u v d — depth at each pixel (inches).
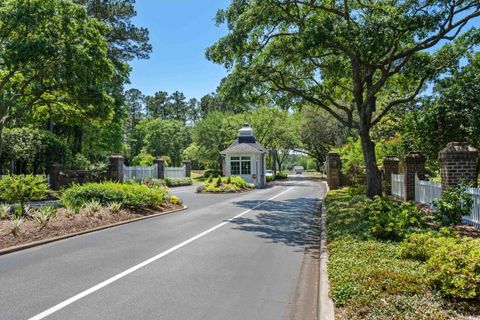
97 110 761.0
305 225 431.5
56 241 331.6
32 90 746.8
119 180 888.3
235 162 1326.3
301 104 746.2
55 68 641.0
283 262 263.1
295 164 5132.9
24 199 414.3
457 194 326.0
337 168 987.9
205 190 976.3
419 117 500.7
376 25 474.3
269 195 884.6
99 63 684.7
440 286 162.1
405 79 685.9
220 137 1838.1
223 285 210.8
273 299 190.5
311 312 174.7
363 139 597.6
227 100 660.7
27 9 597.6
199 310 174.2
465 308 148.3
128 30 1164.5
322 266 231.0
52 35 635.5
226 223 442.9
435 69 554.6
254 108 1893.5
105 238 346.3
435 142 483.5
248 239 345.4
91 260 263.6
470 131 423.8
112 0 1143.0
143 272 234.2
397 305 148.9
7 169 924.0
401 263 207.2
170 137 2373.3
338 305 162.1
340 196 667.4
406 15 463.8
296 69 717.9
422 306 147.1
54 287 204.4
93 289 201.2
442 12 462.0
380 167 804.0
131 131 3171.8
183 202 709.9
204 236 358.3
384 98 895.7
